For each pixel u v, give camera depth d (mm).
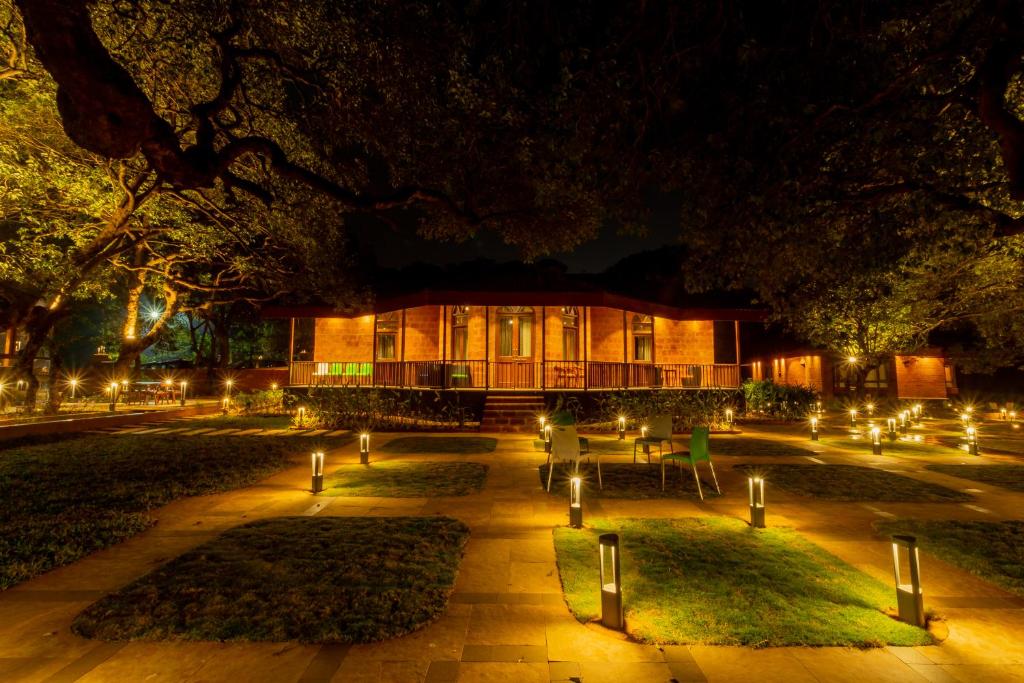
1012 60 5062
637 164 7051
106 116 3625
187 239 15992
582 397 16734
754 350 37875
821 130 6297
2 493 7242
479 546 5254
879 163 6320
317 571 4465
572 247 9758
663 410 16016
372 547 5082
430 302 16797
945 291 18578
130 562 4777
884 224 7578
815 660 3174
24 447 11430
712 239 7656
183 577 4324
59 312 16078
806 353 30266
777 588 4211
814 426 14430
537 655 3209
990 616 3836
